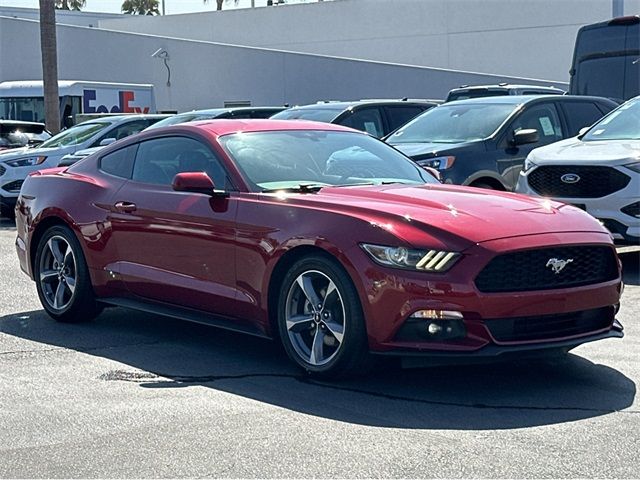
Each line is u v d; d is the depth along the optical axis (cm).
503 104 1187
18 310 844
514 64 4006
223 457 475
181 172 700
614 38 1667
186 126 730
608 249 607
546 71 3931
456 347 554
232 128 720
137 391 590
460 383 609
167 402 567
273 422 529
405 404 563
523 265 568
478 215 589
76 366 651
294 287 613
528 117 1166
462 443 494
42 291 798
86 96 2781
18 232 829
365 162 723
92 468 463
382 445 491
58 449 489
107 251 741
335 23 4475
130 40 3600
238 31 4772
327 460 470
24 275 1032
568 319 586
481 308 552
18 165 1614
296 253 614
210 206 665
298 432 512
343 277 581
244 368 645
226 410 551
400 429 517
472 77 3103
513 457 473
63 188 784
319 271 596
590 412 548
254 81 3384
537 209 618
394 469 457
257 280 632
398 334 564
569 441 497
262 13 4681
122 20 5175
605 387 599
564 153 996
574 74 1719
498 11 4031
